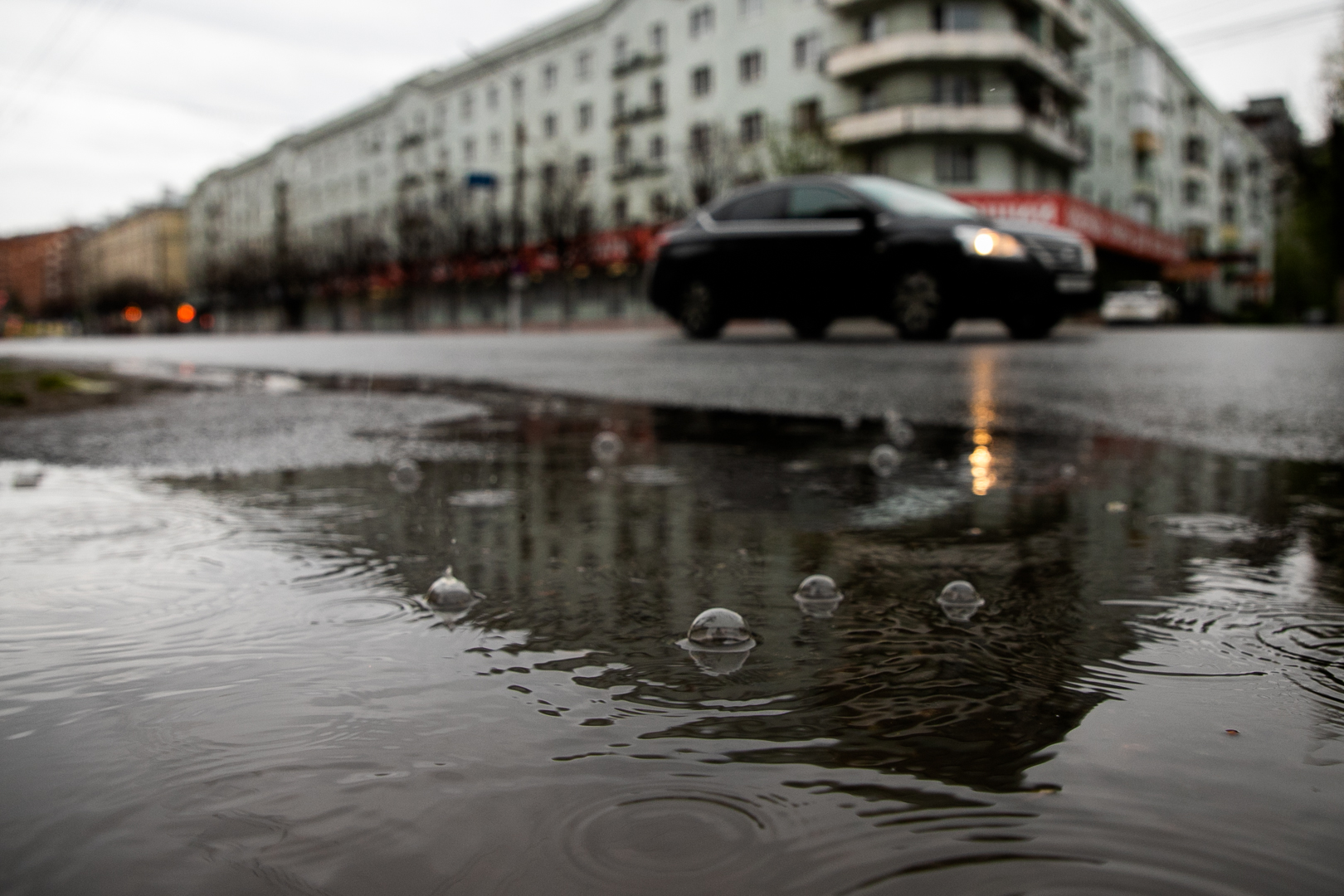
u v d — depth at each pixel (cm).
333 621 115
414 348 1138
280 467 257
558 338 1339
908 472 245
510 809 67
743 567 144
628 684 93
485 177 3350
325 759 75
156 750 77
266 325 6506
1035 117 2925
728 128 3400
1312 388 423
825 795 69
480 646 105
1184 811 66
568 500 205
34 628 112
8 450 291
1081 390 439
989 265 749
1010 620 116
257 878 58
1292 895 56
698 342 932
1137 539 164
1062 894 56
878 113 2891
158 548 157
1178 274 3884
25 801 68
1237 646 105
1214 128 5234
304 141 5962
